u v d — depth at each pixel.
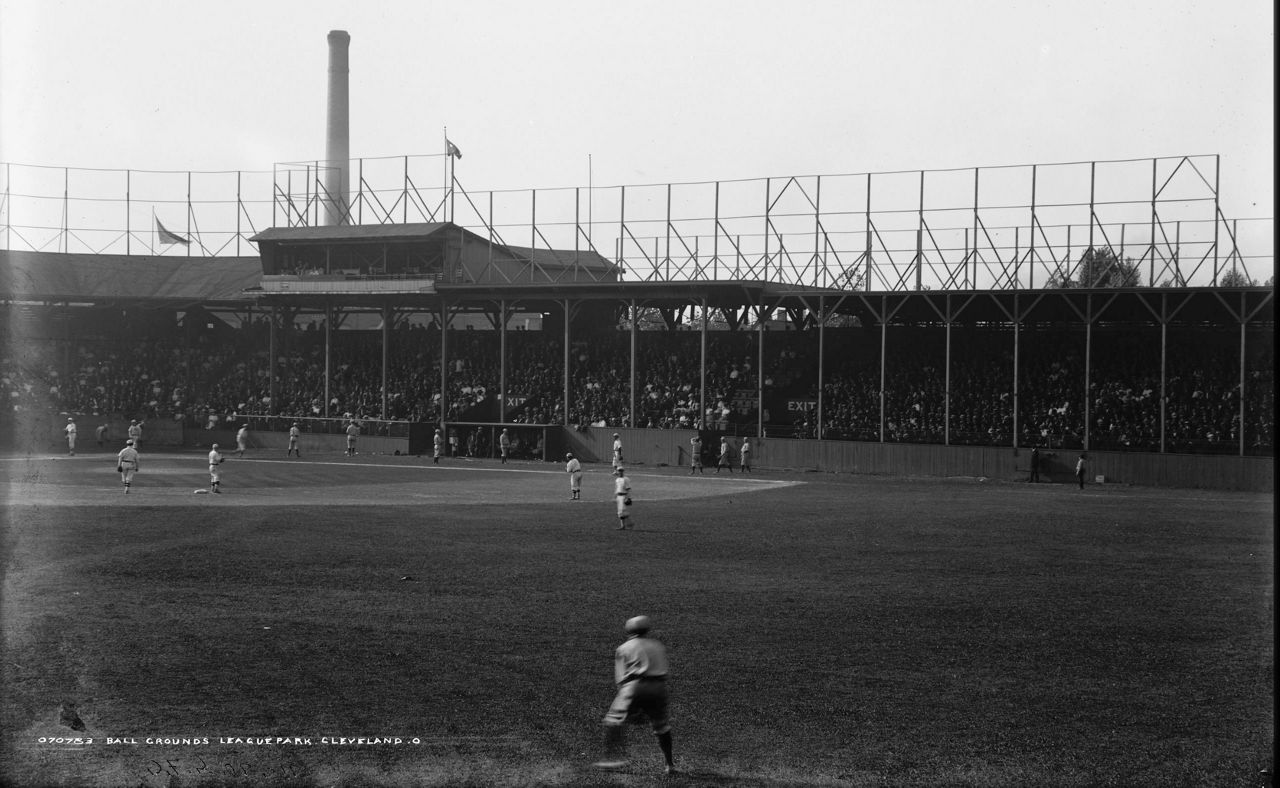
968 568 31.78
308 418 84.69
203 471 64.31
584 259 94.19
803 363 81.25
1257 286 59.84
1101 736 17.84
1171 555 34.34
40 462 68.62
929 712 18.94
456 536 37.41
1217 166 64.69
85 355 93.81
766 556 33.72
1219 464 59.84
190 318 95.12
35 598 26.45
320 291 84.12
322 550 33.88
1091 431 66.62
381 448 82.00
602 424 78.19
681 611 25.80
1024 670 21.30
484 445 80.06
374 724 18.12
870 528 40.59
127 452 50.50
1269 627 24.61
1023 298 66.69
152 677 20.31
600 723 18.27
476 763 16.62
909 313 76.62
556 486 58.09
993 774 16.38
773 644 22.95
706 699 19.53
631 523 40.25
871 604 26.72
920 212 72.06
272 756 16.81
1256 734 17.94
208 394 91.25
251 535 36.88
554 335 89.44
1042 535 38.84
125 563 31.09
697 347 84.62
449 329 91.62
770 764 16.70
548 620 24.73
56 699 19.12
